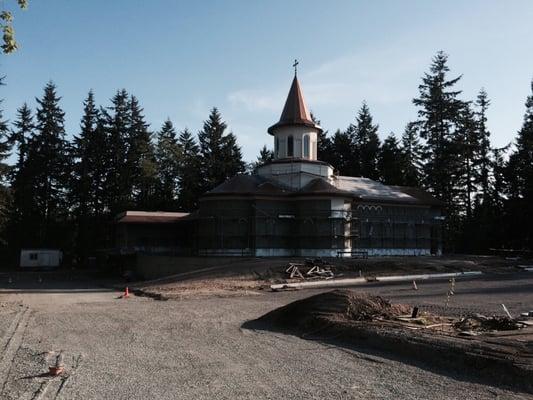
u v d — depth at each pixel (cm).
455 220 7531
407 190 6081
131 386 1016
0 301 3091
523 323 1511
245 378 1079
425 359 1223
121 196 7731
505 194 7019
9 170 6588
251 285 3419
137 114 8125
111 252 6025
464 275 3969
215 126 8888
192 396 947
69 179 7719
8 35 1321
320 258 4397
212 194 4788
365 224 5291
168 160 8281
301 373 1120
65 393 964
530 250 6256
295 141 5306
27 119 7962
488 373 1062
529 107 6906
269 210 4850
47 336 1636
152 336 1622
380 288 3155
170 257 4675
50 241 7831
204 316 2117
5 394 952
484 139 7700
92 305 2700
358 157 9012
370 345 1405
